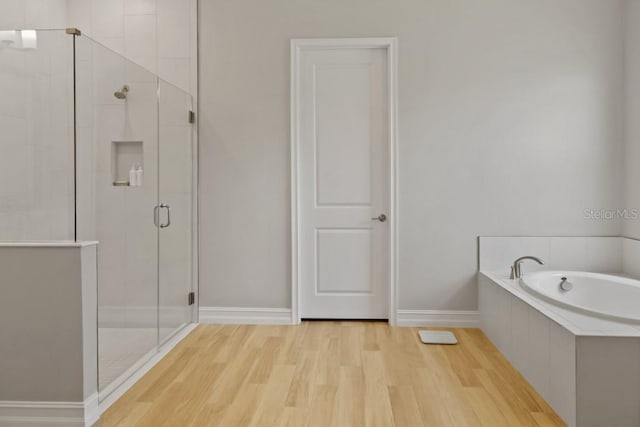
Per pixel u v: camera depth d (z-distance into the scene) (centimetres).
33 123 236
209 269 407
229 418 243
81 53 240
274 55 399
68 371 234
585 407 223
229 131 402
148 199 318
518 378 292
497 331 345
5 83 235
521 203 393
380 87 404
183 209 385
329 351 339
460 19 390
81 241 239
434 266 399
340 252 409
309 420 241
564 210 392
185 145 389
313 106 406
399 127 395
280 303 407
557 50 387
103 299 259
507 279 357
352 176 406
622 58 384
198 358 326
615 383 222
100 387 260
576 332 226
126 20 404
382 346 350
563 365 237
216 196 405
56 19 396
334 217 409
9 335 235
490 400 262
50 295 233
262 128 401
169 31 402
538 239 393
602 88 387
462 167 395
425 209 398
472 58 391
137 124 302
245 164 403
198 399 264
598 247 390
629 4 374
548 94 389
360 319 411
